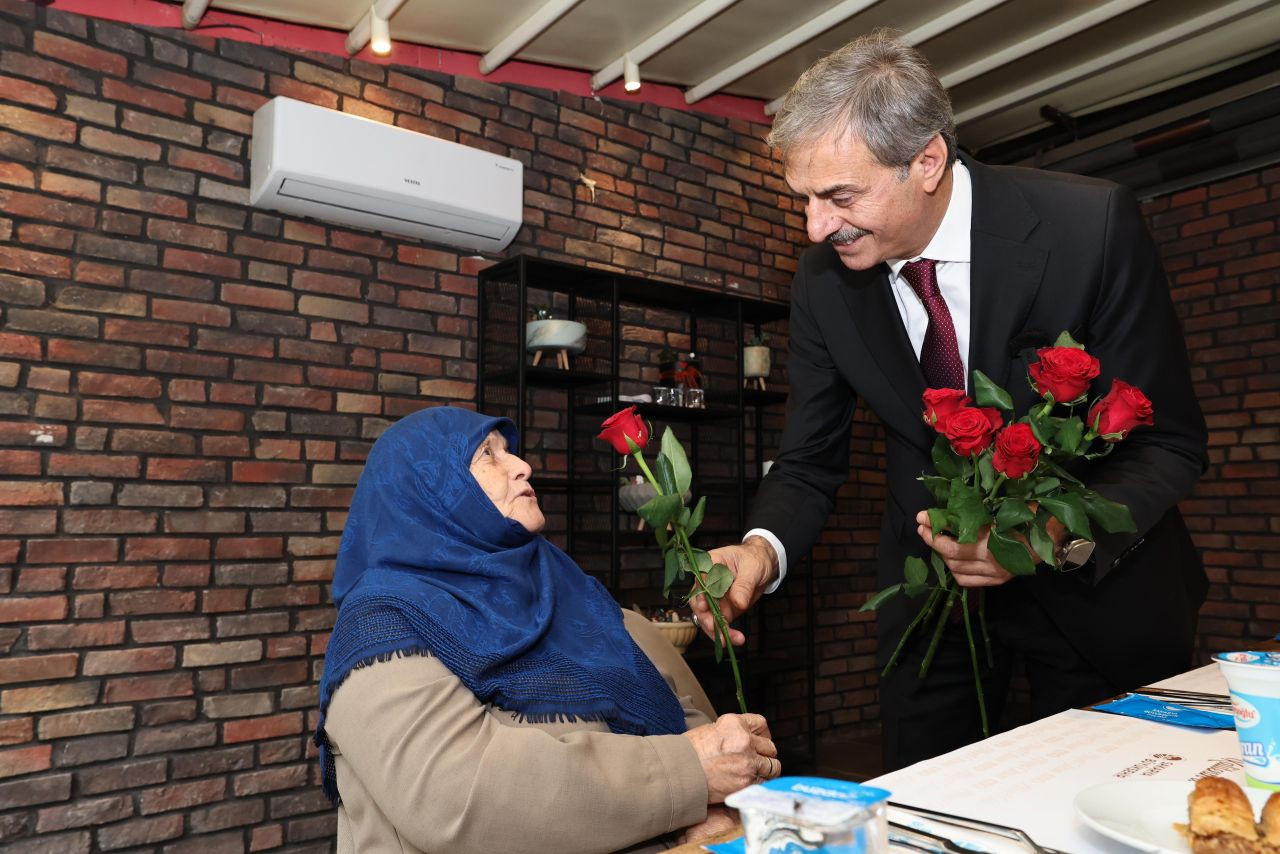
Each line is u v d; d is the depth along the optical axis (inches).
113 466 107.7
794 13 140.9
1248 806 24.2
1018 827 28.8
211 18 119.7
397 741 40.5
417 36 135.4
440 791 39.3
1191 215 177.2
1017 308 54.6
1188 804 25.1
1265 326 167.3
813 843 18.1
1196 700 46.9
